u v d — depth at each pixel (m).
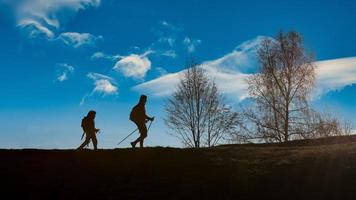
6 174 20.62
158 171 20.56
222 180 19.55
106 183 19.61
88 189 19.19
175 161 21.48
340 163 20.50
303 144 29.55
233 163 21.02
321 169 20.09
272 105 42.78
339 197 18.33
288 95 42.94
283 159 21.33
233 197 18.42
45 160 22.14
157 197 18.42
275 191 18.77
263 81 43.53
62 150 23.69
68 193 18.94
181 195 18.53
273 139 42.06
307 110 42.62
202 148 23.81
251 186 19.08
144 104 24.17
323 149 22.84
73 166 21.33
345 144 23.98
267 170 20.20
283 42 43.84
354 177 19.42
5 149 23.86
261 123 42.53
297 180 19.41
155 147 23.48
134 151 22.88
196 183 19.39
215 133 43.06
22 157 22.64
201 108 43.16
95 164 21.52
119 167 21.08
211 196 18.47
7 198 18.78
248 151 23.16
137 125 23.95
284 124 42.16
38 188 19.39
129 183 19.56
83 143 24.88
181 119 43.06
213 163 21.06
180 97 43.25
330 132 41.88
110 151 23.06
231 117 43.03
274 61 43.53
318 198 18.31
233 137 42.84
